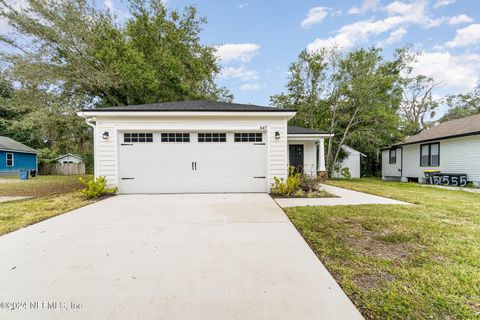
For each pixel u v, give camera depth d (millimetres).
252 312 1706
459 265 2379
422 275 2184
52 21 10359
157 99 12828
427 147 13211
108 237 3258
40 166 21312
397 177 15680
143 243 3039
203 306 1775
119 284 2076
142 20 13164
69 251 2785
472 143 10688
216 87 19031
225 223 3930
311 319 1623
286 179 6988
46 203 5609
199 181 7207
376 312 1694
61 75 10859
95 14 11508
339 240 3084
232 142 7270
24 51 10508
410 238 3125
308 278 2162
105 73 10906
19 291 1973
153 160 7113
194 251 2783
